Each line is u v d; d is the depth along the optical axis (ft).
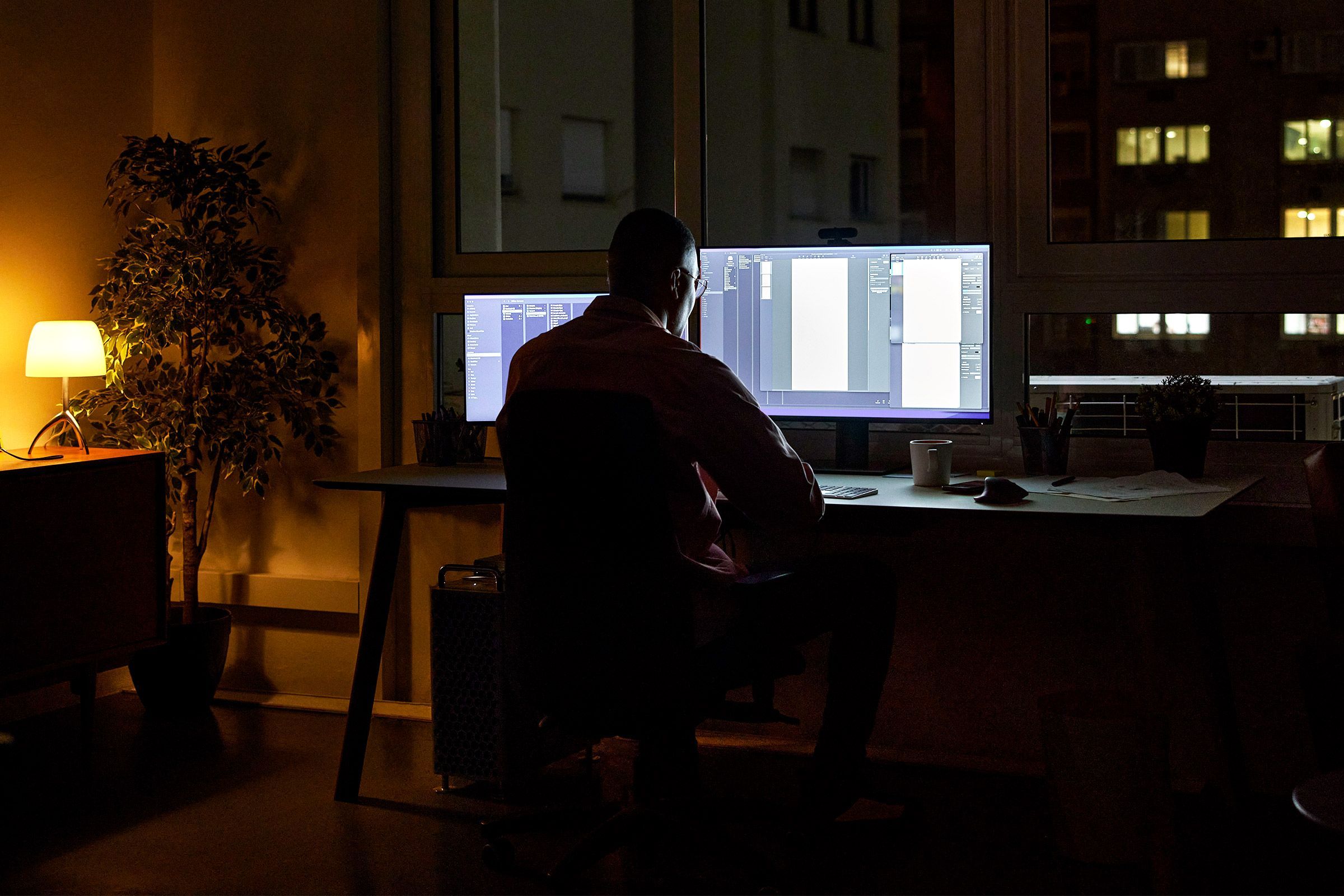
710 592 6.49
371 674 8.94
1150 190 48.91
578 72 36.83
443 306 11.28
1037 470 8.94
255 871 7.52
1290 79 32.07
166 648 10.88
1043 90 9.50
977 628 9.65
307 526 11.83
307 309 11.71
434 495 8.54
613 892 7.21
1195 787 8.95
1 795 9.00
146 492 10.13
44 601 9.14
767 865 7.00
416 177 11.30
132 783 9.30
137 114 12.13
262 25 11.75
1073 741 7.46
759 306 9.32
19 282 10.95
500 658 8.80
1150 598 7.45
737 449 6.31
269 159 11.78
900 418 9.05
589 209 36.83
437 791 9.11
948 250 8.84
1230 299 9.14
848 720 7.50
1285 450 9.01
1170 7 47.19
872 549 9.91
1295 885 7.11
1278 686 8.87
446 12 11.21
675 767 6.97
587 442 6.04
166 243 10.80
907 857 7.68
